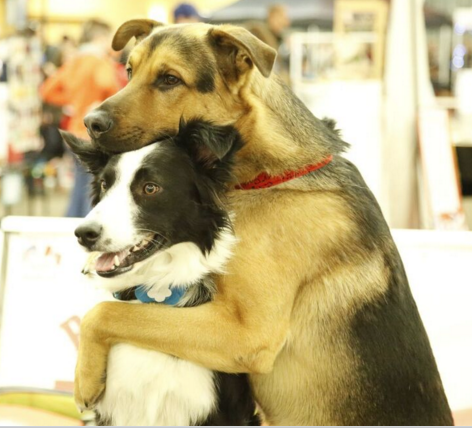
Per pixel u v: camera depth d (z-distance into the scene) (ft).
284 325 7.34
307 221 7.45
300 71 18.01
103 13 36.55
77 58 19.76
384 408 7.61
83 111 19.48
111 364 7.30
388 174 15.94
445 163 15.31
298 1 21.58
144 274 7.52
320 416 7.70
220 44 8.12
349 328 7.55
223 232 7.34
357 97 16.20
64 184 26.43
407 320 7.86
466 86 18.92
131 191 7.20
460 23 20.34
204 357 7.07
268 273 7.26
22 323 9.88
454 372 9.51
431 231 9.83
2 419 9.56
